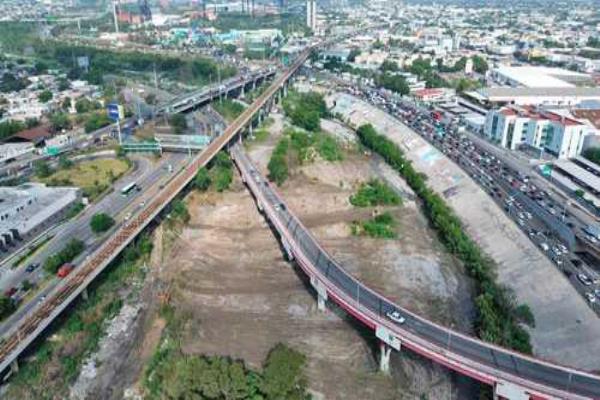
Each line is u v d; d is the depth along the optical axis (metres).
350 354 129.38
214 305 148.38
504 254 171.00
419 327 118.88
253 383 109.12
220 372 108.50
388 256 176.25
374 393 117.88
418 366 125.69
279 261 172.75
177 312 144.25
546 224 183.12
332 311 146.00
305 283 159.75
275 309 146.88
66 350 127.44
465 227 195.12
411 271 167.50
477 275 164.00
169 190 197.00
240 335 135.75
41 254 159.50
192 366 112.94
